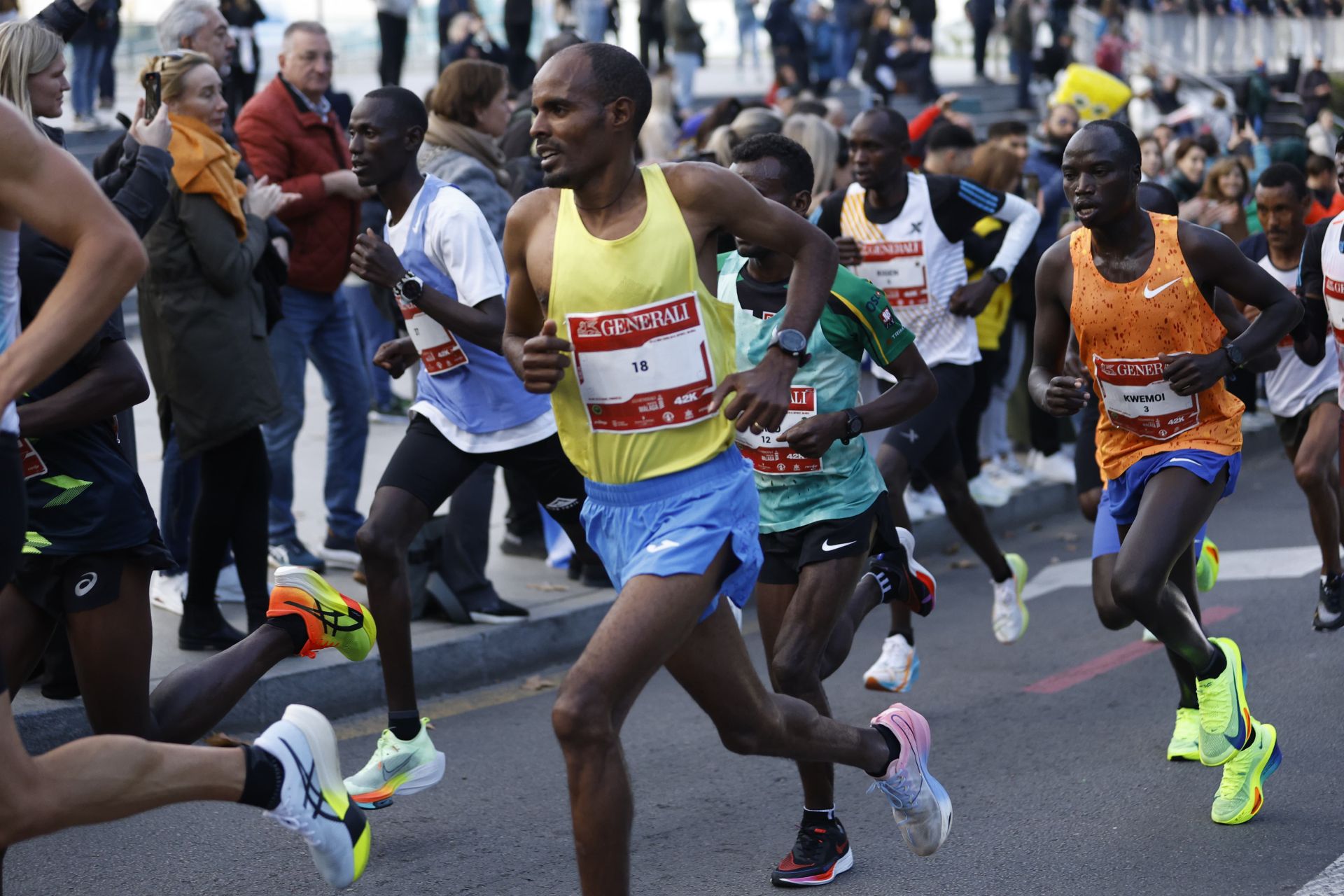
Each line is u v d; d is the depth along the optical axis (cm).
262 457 748
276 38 2539
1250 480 1384
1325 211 1234
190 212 706
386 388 1332
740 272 561
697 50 2300
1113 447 617
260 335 738
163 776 396
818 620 537
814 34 2566
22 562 460
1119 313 592
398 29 1939
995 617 839
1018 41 2658
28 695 664
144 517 474
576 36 1083
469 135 857
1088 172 576
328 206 888
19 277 435
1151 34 3133
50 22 641
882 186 814
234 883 539
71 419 450
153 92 712
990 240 995
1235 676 577
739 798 629
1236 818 579
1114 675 801
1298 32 3431
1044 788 629
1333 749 661
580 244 419
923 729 511
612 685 407
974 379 899
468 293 613
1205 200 1342
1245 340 578
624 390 423
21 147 349
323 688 734
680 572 417
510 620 828
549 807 619
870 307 534
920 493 1146
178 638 764
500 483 1197
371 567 602
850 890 531
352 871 445
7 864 553
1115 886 527
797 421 544
